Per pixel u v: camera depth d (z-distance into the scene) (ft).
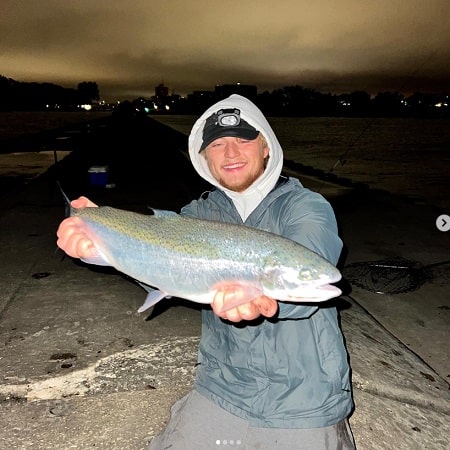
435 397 3.96
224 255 2.85
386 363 4.33
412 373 4.27
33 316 4.83
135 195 11.74
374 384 3.97
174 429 2.95
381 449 3.29
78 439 3.22
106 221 3.37
